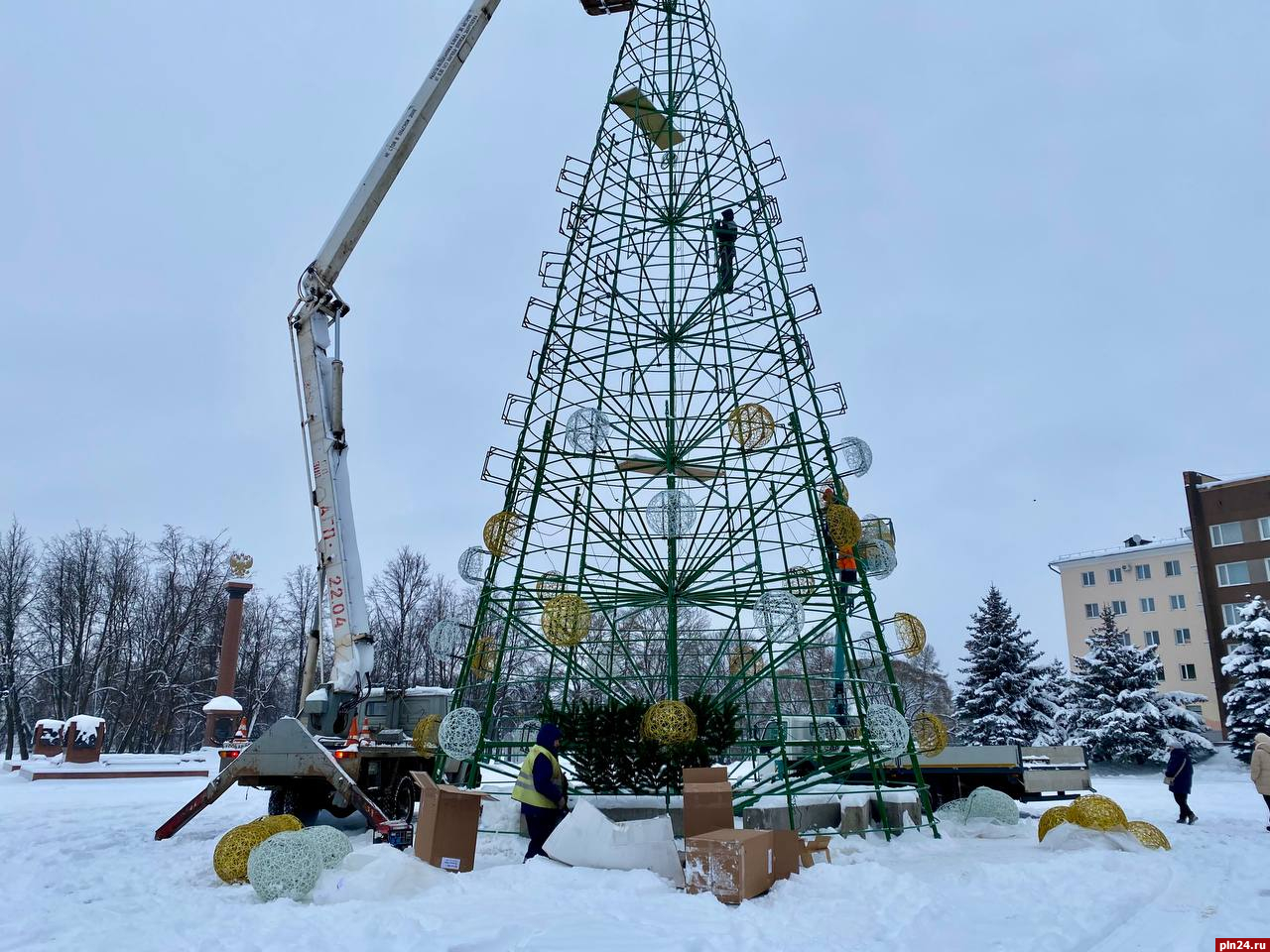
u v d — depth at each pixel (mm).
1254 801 24812
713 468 16062
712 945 6785
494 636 17578
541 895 8484
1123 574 67688
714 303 16641
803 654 15117
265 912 8094
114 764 38875
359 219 19172
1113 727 45562
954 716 46250
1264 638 46406
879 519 16578
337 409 18422
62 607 57438
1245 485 57594
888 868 9906
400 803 16500
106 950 6824
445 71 20312
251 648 66000
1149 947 7129
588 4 20828
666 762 13172
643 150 17984
